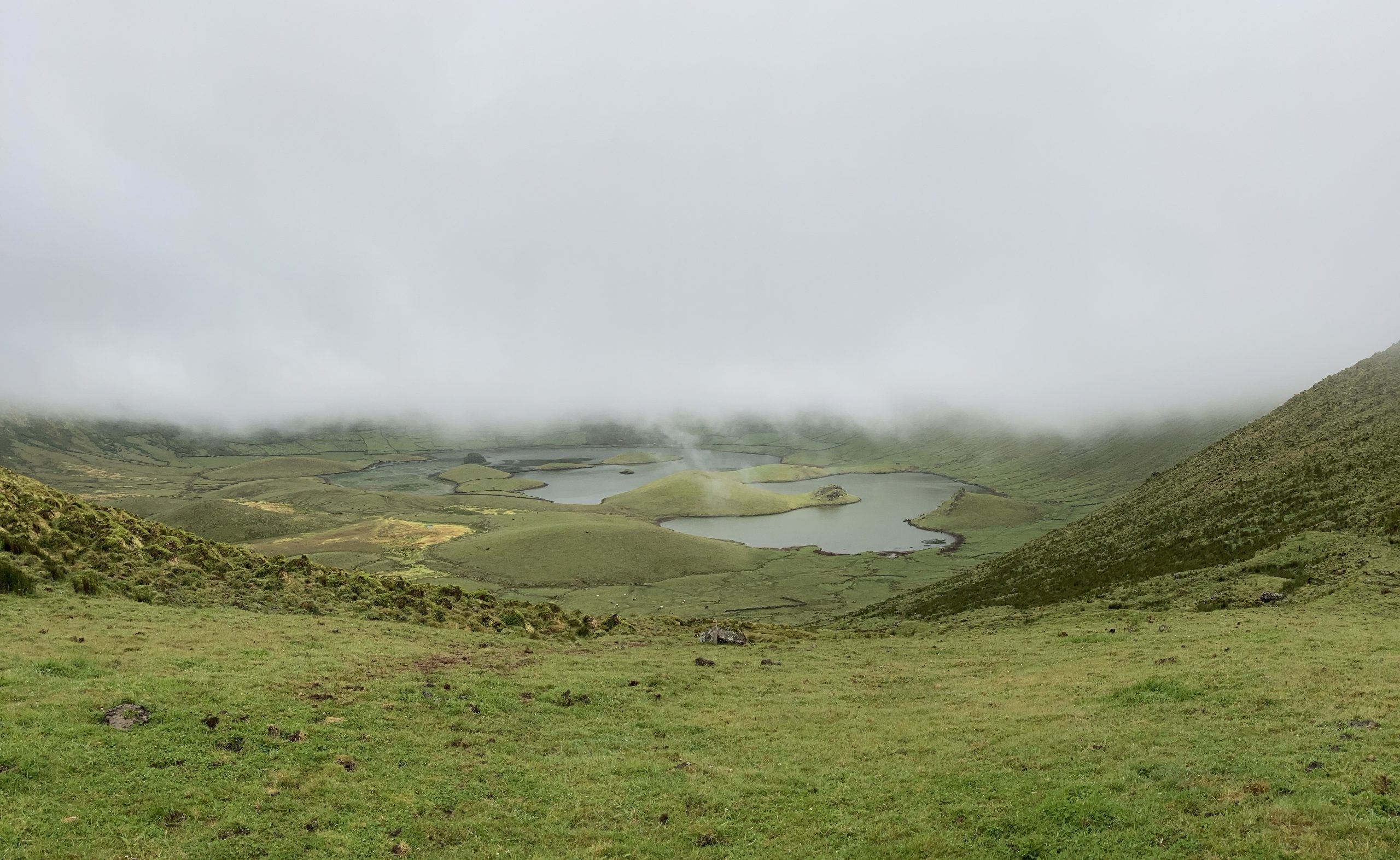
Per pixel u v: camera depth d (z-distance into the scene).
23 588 44.47
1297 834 18.58
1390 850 17.14
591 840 23.44
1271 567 64.38
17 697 27.03
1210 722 28.25
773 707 38.00
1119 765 25.19
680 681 42.06
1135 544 101.25
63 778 22.03
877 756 29.91
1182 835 19.72
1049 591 92.69
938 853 21.33
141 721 26.56
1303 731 25.45
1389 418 98.31
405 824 23.17
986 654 50.91
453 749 29.25
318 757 26.42
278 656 37.06
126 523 64.81
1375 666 31.58
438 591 65.38
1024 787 24.69
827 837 23.12
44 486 71.50
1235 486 104.12
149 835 20.23
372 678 35.88
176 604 49.56
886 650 55.53
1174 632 48.12
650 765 29.31
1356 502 73.44
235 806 22.34
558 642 53.94
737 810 25.48
